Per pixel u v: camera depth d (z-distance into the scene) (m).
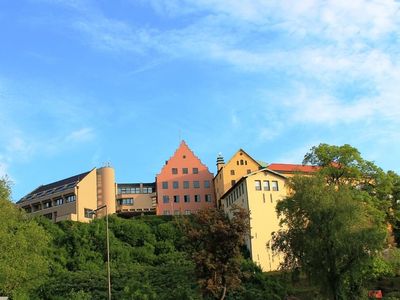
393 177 77.31
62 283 68.75
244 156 109.56
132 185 126.50
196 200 117.75
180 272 70.88
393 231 79.12
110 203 116.00
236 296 59.31
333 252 49.19
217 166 120.38
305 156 71.25
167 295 60.56
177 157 121.00
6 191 58.53
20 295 54.75
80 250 85.56
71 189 108.81
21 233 53.31
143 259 86.31
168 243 92.75
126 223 96.06
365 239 48.28
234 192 93.19
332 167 68.62
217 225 49.75
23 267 51.19
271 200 86.31
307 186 53.03
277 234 54.19
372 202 65.12
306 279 52.91
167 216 105.25
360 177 69.25
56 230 91.19
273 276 69.31
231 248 49.69
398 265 60.09
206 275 49.06
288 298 60.97
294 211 53.06
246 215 51.66
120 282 68.44
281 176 88.25
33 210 114.88
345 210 50.00
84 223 97.25
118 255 85.81
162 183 118.44
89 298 61.06
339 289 49.22
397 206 73.69
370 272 56.75
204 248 50.03
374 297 55.28
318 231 50.25
